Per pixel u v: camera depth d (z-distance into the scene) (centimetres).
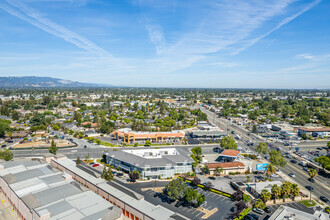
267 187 9756
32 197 7012
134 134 18075
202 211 8119
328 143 16975
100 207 6806
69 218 6153
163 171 11069
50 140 17950
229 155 13775
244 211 8031
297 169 12925
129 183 10469
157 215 6669
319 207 8638
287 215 7200
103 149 15975
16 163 10100
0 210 7962
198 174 11812
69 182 8488
